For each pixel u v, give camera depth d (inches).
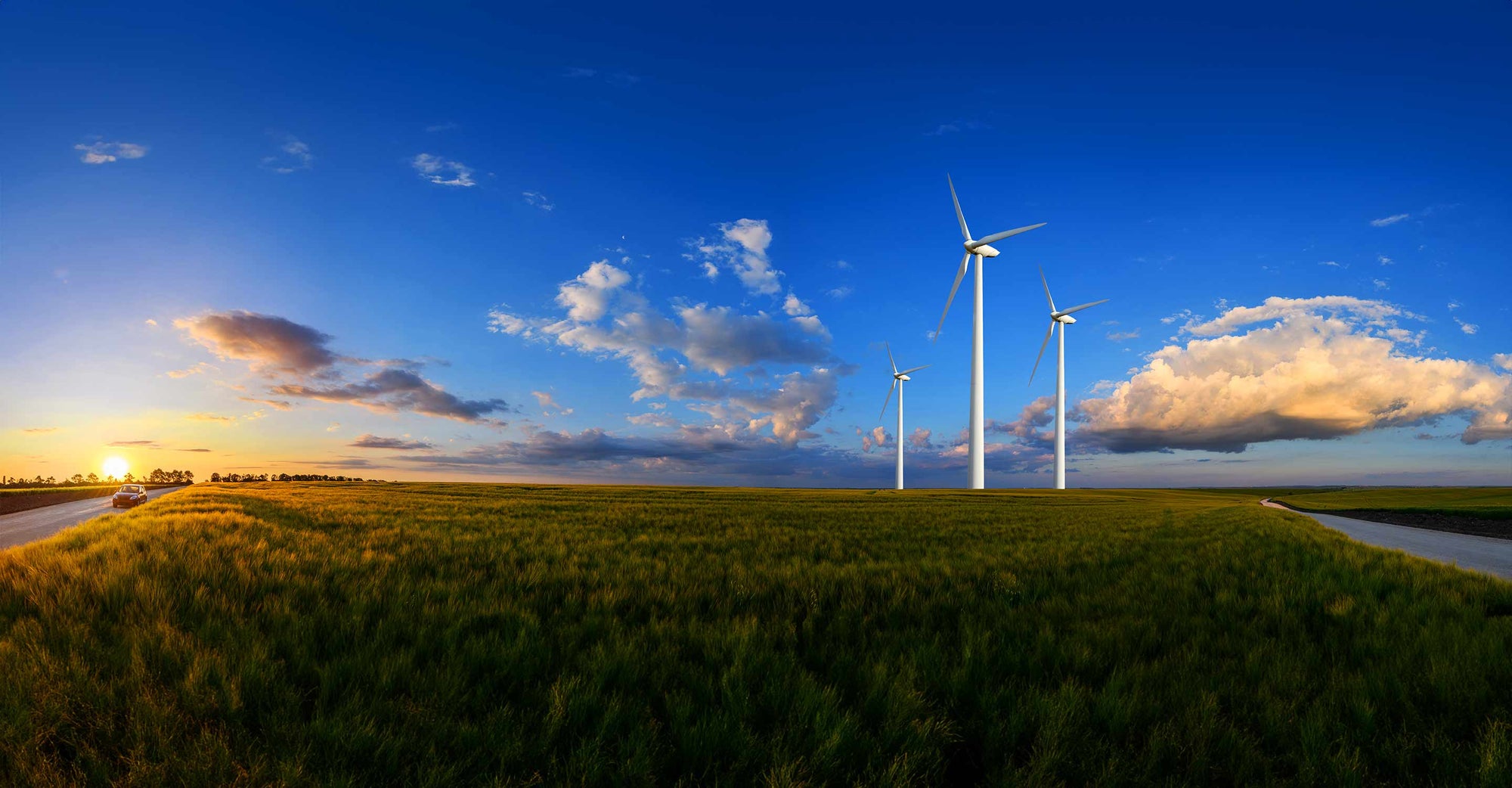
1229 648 295.4
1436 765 193.3
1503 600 392.5
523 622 294.2
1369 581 452.8
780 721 205.3
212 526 730.2
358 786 166.2
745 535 753.0
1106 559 573.6
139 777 167.2
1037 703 216.7
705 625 301.3
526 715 204.1
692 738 189.2
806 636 298.4
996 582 426.3
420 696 214.2
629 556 536.4
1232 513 1499.8
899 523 997.2
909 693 220.5
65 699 203.6
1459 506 1951.3
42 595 334.0
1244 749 199.0
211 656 235.0
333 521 876.6
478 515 1026.7
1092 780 183.6
